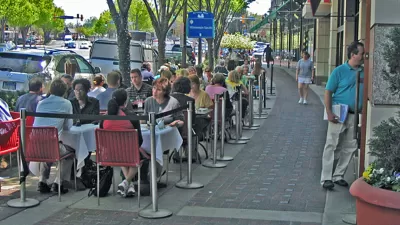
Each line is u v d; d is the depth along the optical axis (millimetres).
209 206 7551
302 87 19812
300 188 8445
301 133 13617
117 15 14102
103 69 24344
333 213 7094
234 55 33812
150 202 7758
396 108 7121
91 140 8438
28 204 7516
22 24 60094
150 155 7871
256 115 16844
